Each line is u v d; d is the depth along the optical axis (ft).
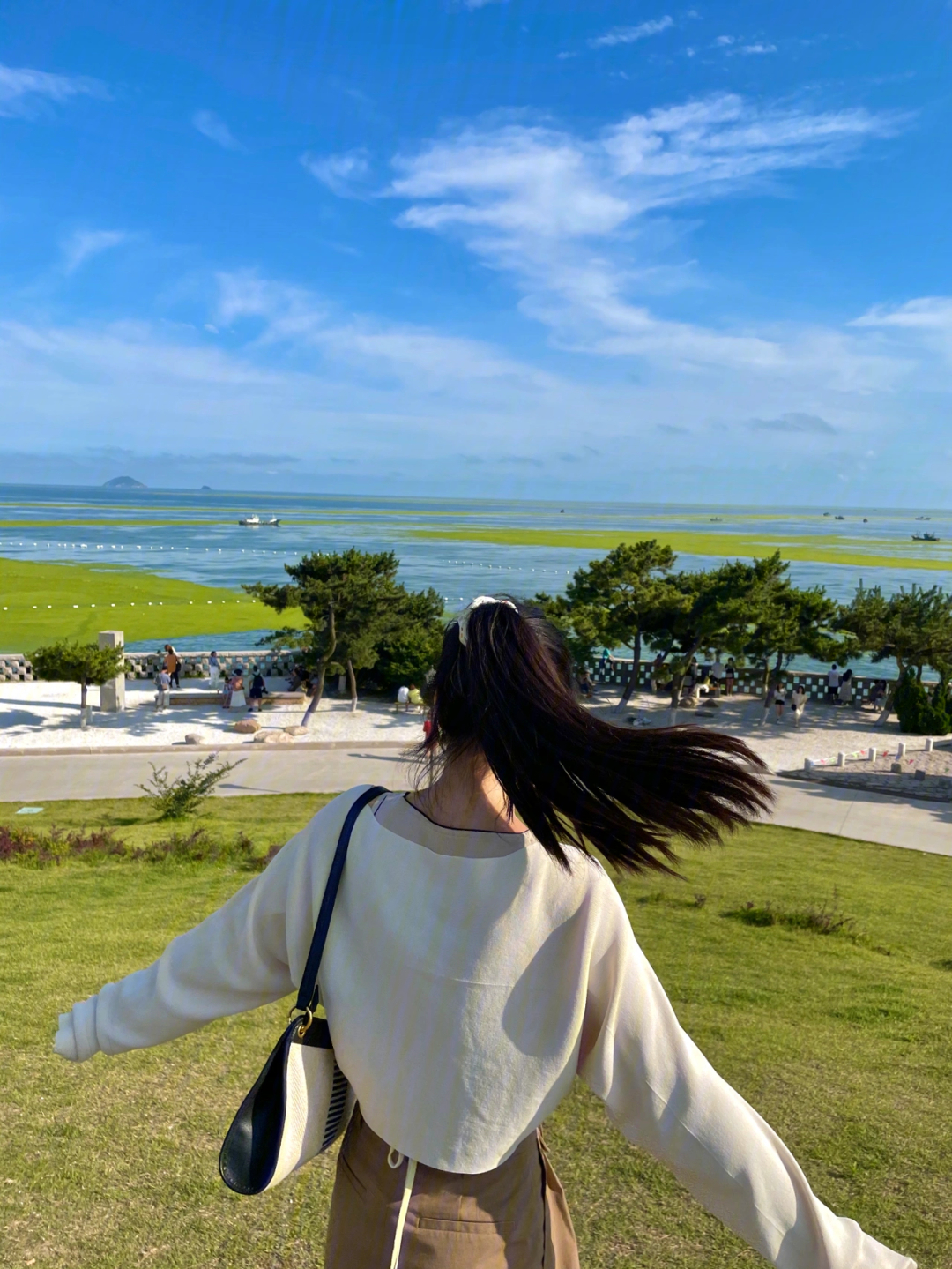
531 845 2.53
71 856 20.76
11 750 47.73
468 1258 2.56
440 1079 2.53
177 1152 5.41
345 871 2.69
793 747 51.98
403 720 56.39
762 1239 2.50
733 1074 6.94
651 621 54.80
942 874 28.12
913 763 49.96
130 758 45.24
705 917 14.11
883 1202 5.47
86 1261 4.51
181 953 2.91
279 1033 7.14
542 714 2.33
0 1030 7.98
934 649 59.62
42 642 66.69
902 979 13.33
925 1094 7.37
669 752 2.31
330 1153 5.55
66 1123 5.83
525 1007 2.51
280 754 45.37
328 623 58.75
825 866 26.99
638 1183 4.33
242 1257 4.50
